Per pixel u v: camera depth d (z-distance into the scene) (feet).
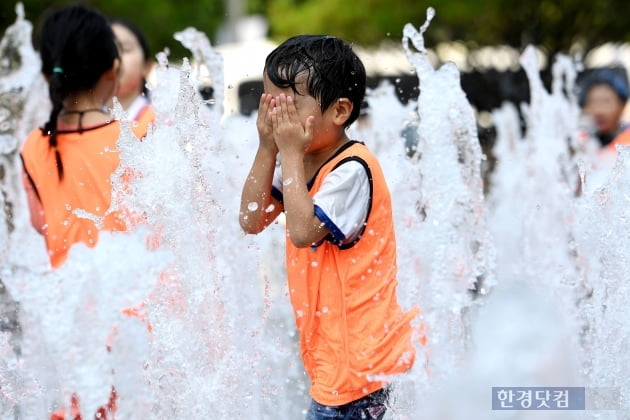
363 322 21.95
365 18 99.35
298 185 21.86
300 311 22.59
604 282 28.48
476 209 34.63
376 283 22.29
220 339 26.37
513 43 98.17
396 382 22.85
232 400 25.88
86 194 26.03
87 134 26.61
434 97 33.91
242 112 45.32
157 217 25.81
